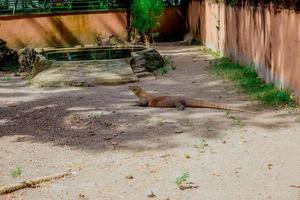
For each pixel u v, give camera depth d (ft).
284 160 35.78
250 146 37.96
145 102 47.42
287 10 47.14
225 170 34.88
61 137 41.42
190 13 86.99
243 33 59.41
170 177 34.37
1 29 77.66
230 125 41.78
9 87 56.08
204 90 51.62
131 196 32.63
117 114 45.50
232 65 61.16
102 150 38.78
